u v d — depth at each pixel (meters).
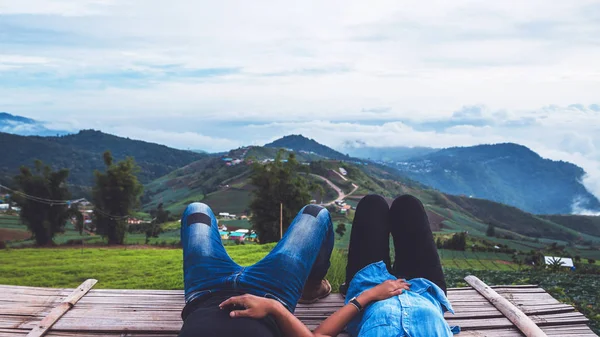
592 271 11.22
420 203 2.84
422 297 2.21
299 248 2.26
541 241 168.75
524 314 2.94
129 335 2.72
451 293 3.39
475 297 3.31
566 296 5.81
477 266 56.19
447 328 2.05
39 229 48.16
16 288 3.29
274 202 30.98
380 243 2.75
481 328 2.86
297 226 2.41
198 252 2.22
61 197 48.97
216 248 2.28
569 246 149.12
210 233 2.39
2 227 77.62
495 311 3.08
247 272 2.10
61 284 12.35
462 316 3.01
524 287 3.47
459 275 8.47
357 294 2.49
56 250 29.14
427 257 2.63
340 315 2.17
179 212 150.62
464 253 75.50
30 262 20.36
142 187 49.75
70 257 22.44
